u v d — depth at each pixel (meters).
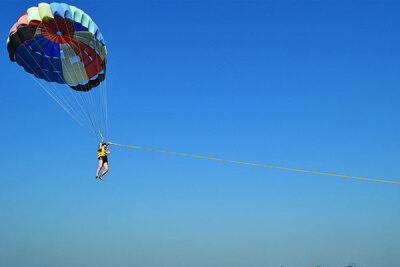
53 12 26.17
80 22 26.81
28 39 26.56
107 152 26.17
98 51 28.72
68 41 28.53
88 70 30.08
